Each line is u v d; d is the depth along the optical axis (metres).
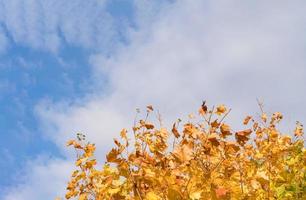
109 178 5.46
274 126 7.67
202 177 5.11
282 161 7.09
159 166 5.21
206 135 5.16
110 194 5.39
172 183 4.99
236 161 5.57
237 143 5.19
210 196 5.02
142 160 5.25
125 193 5.34
